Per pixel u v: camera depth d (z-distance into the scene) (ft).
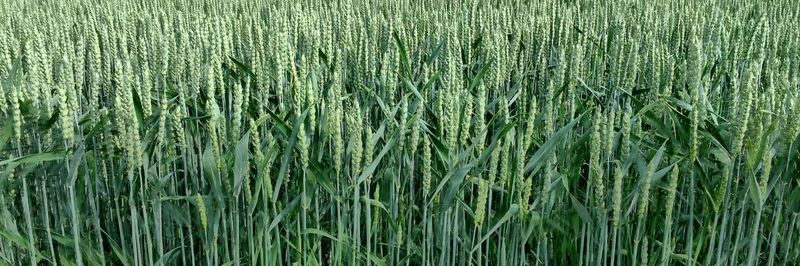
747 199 12.23
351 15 26.48
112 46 19.25
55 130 12.80
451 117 11.57
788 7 31.37
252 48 16.12
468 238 13.03
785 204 13.12
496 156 11.53
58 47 16.75
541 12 29.91
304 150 11.19
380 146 14.10
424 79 15.30
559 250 13.55
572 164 12.44
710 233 13.20
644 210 11.45
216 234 12.09
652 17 25.45
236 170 11.26
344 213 12.55
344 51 18.29
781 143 11.79
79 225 13.58
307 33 19.69
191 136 12.91
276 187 11.55
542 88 16.98
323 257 15.16
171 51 14.69
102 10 29.99
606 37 21.71
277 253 13.08
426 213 13.07
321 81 15.79
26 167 12.01
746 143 11.68
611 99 16.62
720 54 19.48
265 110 14.30
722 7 34.01
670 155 12.62
